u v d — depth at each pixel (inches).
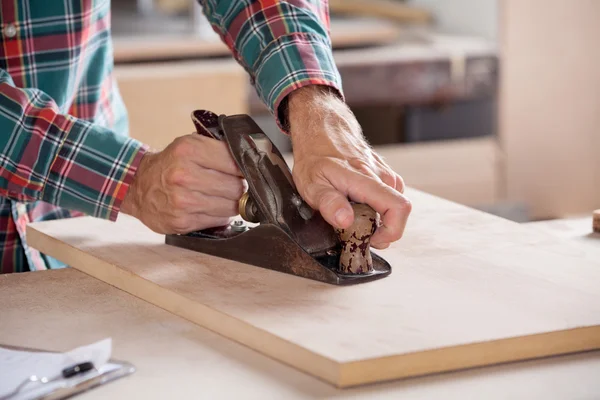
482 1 134.9
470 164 133.8
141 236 58.1
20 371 39.3
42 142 55.2
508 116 133.5
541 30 130.4
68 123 55.7
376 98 123.9
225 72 116.4
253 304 45.0
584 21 131.2
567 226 62.5
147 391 38.2
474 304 44.4
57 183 55.7
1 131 54.7
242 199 53.0
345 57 122.7
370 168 50.0
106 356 40.6
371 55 123.7
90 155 55.5
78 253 54.8
